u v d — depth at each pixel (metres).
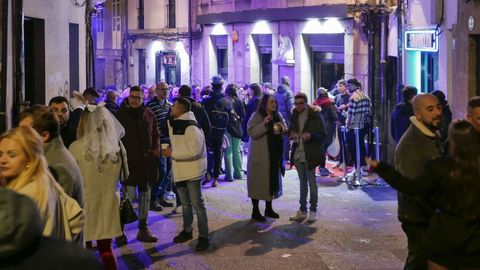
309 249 8.06
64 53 12.98
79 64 14.62
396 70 14.94
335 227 9.11
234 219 9.64
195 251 7.99
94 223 6.39
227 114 12.18
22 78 9.29
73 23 14.18
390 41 15.11
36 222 2.43
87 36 15.49
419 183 4.63
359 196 11.24
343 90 14.27
